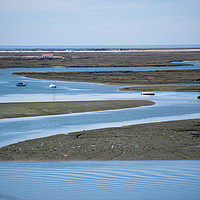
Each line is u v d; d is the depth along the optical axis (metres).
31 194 49.62
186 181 54.44
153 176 56.22
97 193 49.34
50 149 72.81
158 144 76.56
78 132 87.75
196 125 96.19
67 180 53.66
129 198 48.28
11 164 62.97
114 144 76.25
